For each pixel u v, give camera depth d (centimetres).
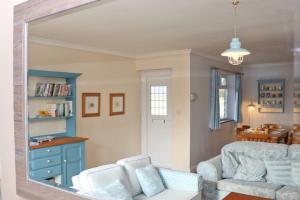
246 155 87
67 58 140
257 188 84
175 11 108
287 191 80
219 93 91
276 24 79
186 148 101
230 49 90
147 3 110
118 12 117
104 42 131
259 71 81
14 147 143
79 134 134
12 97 144
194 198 97
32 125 135
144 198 106
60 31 133
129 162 112
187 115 101
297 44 74
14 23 137
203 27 100
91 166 120
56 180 124
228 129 91
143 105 116
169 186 101
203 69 99
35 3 125
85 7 112
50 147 130
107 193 109
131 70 122
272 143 80
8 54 145
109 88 129
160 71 112
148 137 112
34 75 136
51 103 140
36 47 135
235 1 90
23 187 135
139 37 119
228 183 91
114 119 126
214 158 93
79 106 137
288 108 75
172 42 109
